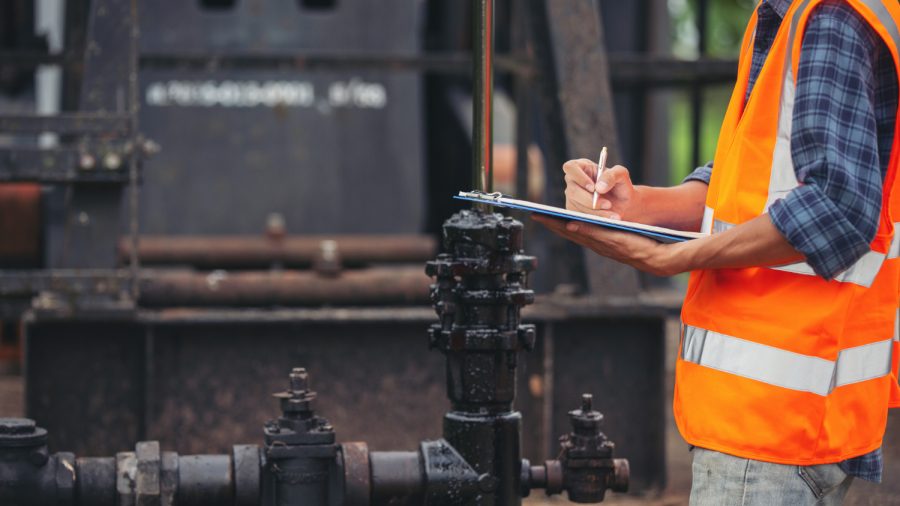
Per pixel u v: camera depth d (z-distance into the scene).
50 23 12.59
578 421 4.34
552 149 6.84
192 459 4.20
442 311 4.10
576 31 6.75
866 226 2.98
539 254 10.28
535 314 6.50
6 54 8.97
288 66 8.73
